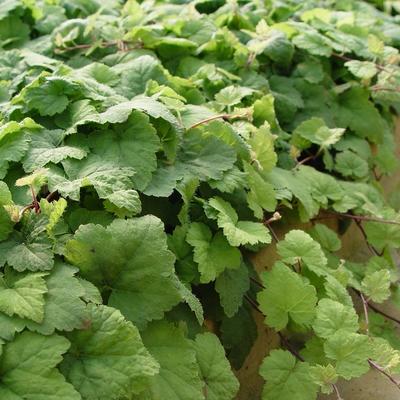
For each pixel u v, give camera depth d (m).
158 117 0.66
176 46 0.92
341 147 0.91
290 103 0.90
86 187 0.62
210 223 0.66
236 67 0.90
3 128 0.63
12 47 0.96
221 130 0.71
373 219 0.81
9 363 0.49
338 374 0.60
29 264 0.53
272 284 0.64
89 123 0.67
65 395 0.48
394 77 0.95
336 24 1.07
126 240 0.55
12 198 0.60
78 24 0.94
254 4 1.08
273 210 0.70
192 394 0.54
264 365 0.62
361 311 0.79
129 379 0.50
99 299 0.53
